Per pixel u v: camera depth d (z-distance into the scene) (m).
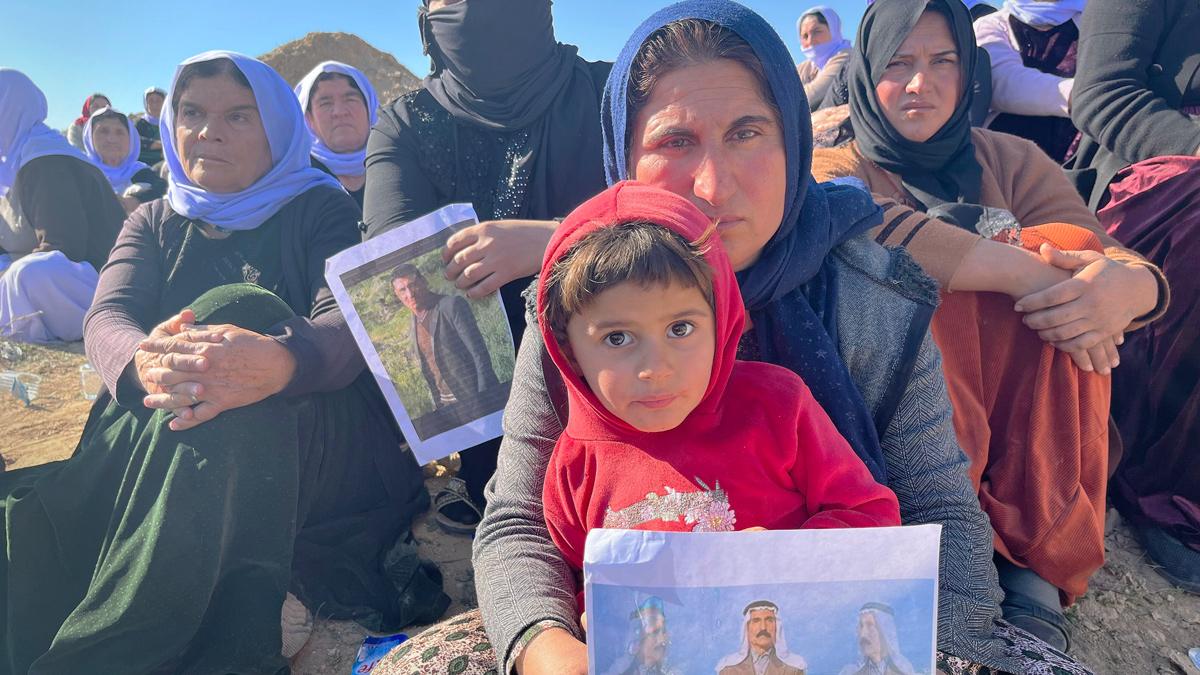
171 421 2.09
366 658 2.29
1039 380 2.06
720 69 1.57
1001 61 4.04
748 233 1.60
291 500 2.22
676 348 1.28
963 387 2.09
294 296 2.85
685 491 1.40
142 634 2.02
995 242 2.07
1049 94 3.81
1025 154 2.86
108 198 6.64
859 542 1.23
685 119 1.57
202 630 2.17
